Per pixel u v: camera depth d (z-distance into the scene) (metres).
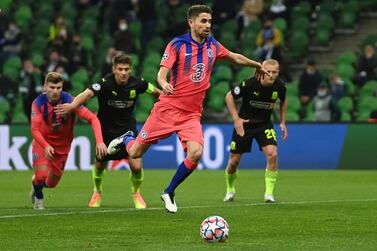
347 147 65.62
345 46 81.88
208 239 29.17
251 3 83.06
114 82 38.72
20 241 29.61
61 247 28.42
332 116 69.31
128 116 39.78
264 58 74.62
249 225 33.59
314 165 65.88
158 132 33.41
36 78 75.94
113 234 31.17
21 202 42.84
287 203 41.84
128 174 62.28
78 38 79.56
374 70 73.19
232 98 42.47
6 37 84.94
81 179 58.03
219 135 66.06
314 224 33.88
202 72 33.16
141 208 39.47
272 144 42.47
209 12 32.97
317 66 80.75
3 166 67.31
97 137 36.41
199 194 47.41
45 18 88.88
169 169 66.50
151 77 76.19
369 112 70.88
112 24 83.31
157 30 82.75
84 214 36.81
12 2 91.19
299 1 84.62
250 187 51.81
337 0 84.69
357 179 57.41
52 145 38.31
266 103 42.41
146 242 29.38
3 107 76.00
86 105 73.06
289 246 28.59
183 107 33.16
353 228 32.81
